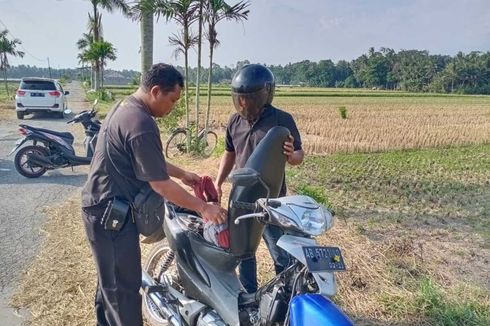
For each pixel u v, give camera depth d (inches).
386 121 1085.1
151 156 108.7
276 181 108.6
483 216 302.2
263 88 126.4
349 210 304.0
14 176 342.3
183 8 402.9
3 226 230.1
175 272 147.0
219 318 118.6
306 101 1918.1
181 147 434.3
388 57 4950.8
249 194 108.2
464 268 205.2
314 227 97.0
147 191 114.7
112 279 117.2
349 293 165.2
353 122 1032.8
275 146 105.9
